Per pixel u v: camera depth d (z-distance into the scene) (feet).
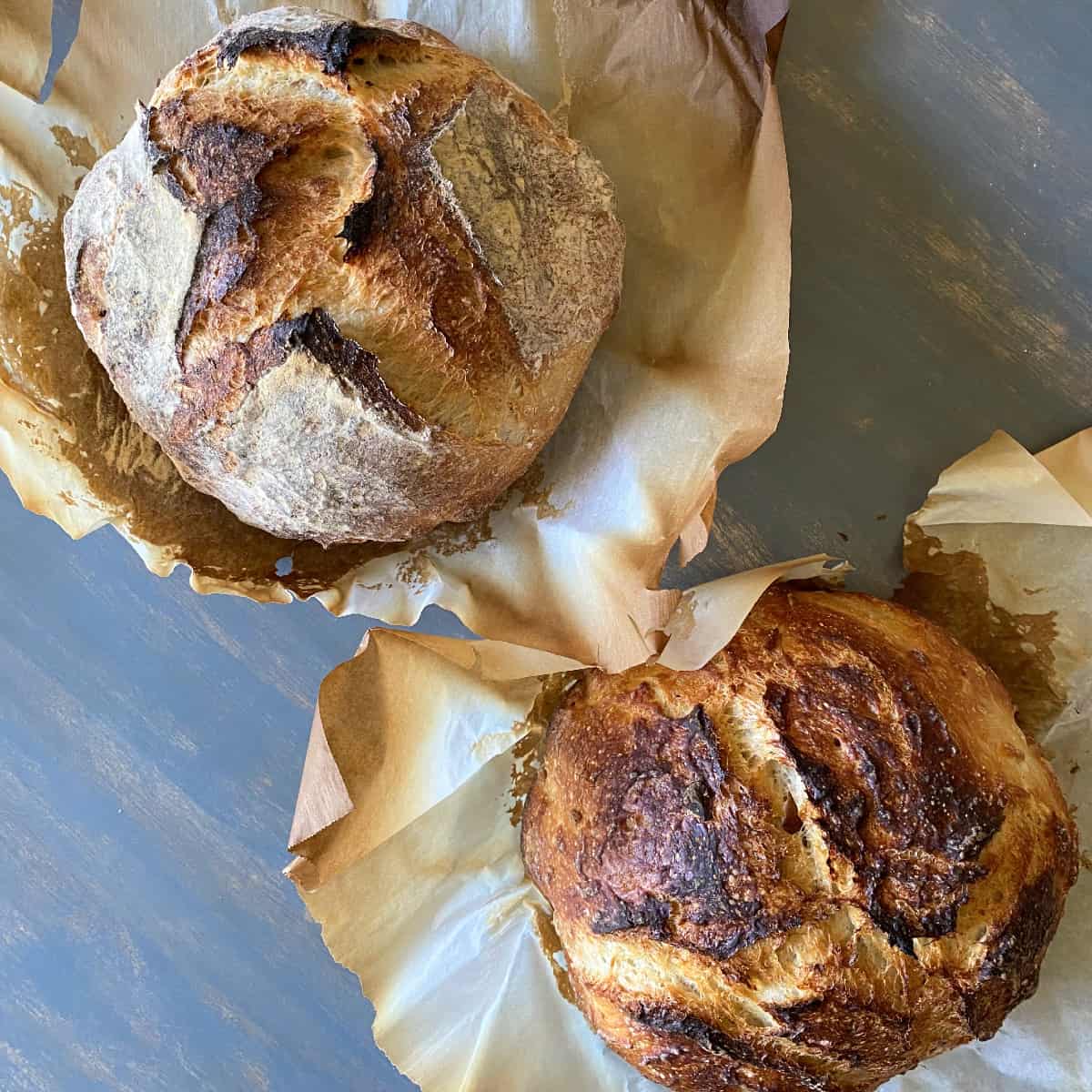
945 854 1.45
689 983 1.49
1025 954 1.49
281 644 1.83
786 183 1.42
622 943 1.52
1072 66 1.55
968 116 1.58
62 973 1.91
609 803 1.54
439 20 1.57
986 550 1.65
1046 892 1.52
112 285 1.47
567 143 1.47
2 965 1.92
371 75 1.39
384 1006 1.72
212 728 1.86
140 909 1.89
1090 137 1.56
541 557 1.65
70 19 1.69
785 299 1.46
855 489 1.68
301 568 1.71
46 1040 1.92
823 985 1.44
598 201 1.47
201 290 1.38
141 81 1.57
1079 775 1.69
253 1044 1.89
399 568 1.72
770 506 1.70
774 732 1.48
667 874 1.48
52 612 1.85
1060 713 1.69
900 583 1.71
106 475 1.62
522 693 1.69
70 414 1.60
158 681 1.86
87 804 1.89
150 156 1.39
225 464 1.49
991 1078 1.69
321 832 1.55
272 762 1.85
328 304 1.37
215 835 1.87
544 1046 1.74
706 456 1.53
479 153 1.39
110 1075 1.91
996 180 1.59
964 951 1.48
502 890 1.74
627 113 1.54
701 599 1.56
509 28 1.55
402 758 1.62
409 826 1.69
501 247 1.40
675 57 1.49
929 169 1.59
